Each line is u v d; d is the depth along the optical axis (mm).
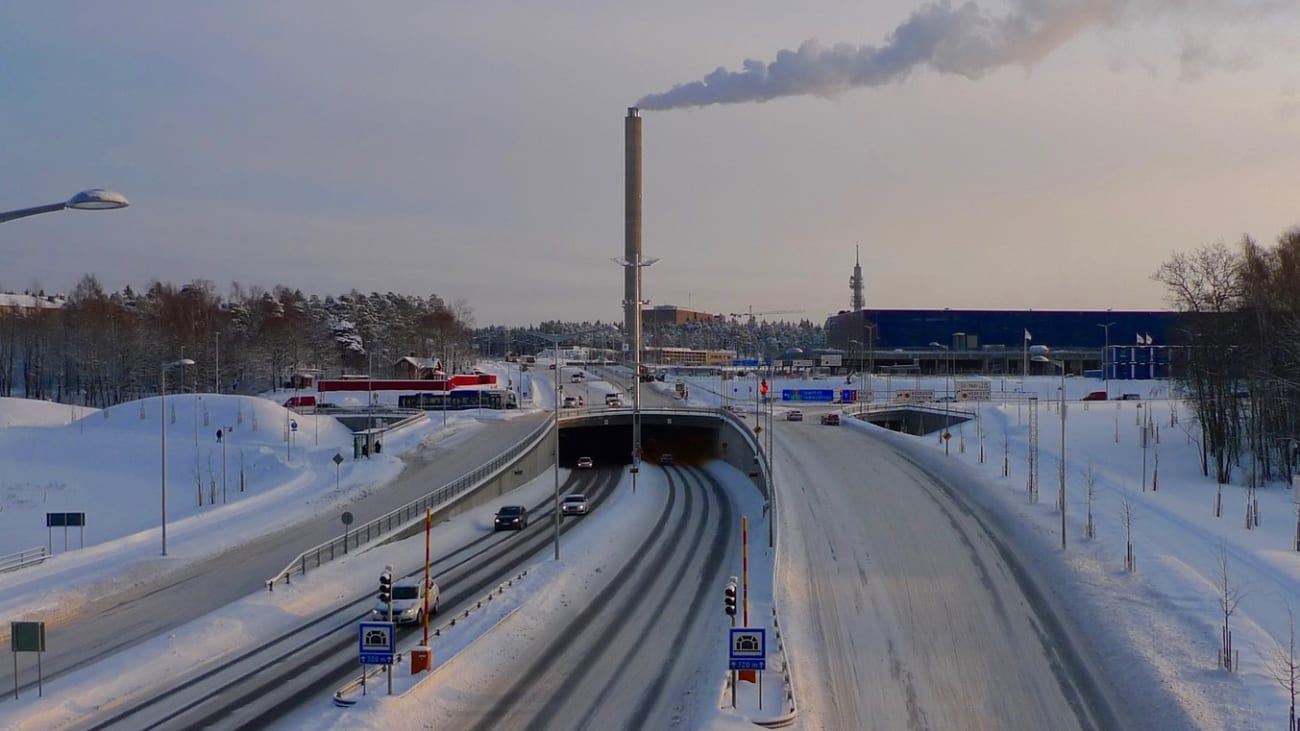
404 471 85312
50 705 32719
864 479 79250
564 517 75750
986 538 59938
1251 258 93938
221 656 39781
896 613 46375
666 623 45969
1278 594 46812
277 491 75312
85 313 170875
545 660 40406
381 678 35906
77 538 67875
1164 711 34469
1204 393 89500
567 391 173250
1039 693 36906
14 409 119750
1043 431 103062
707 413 117375
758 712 33750
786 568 53781
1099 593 47625
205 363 164875
